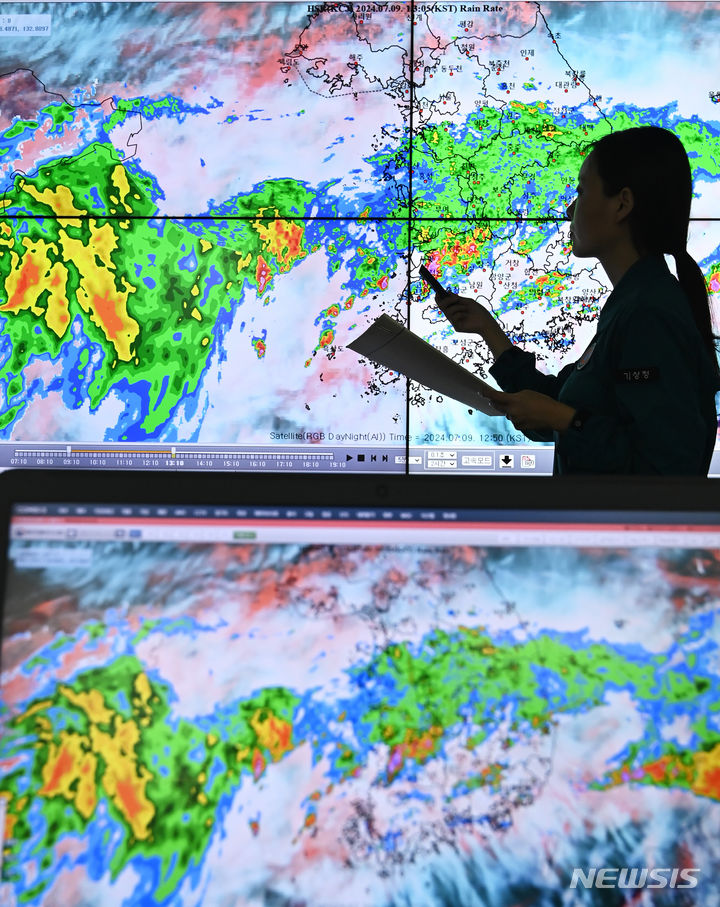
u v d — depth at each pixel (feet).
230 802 1.92
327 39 9.71
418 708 1.98
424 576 2.06
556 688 2.00
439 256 9.57
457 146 9.64
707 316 5.25
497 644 2.02
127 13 9.75
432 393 9.53
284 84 9.69
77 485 2.06
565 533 2.08
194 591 2.03
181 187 9.66
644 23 9.66
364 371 9.54
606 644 2.02
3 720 1.94
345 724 1.97
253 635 2.01
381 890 1.88
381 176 9.62
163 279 9.62
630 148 5.15
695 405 4.79
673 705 1.99
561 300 9.52
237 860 1.89
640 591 2.05
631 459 4.86
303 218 9.61
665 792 1.95
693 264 5.26
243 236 9.61
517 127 9.64
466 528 2.08
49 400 9.53
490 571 2.06
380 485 2.09
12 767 1.92
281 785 1.93
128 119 9.69
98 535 2.05
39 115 9.69
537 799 1.94
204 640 2.01
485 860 1.90
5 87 9.70
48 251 9.63
